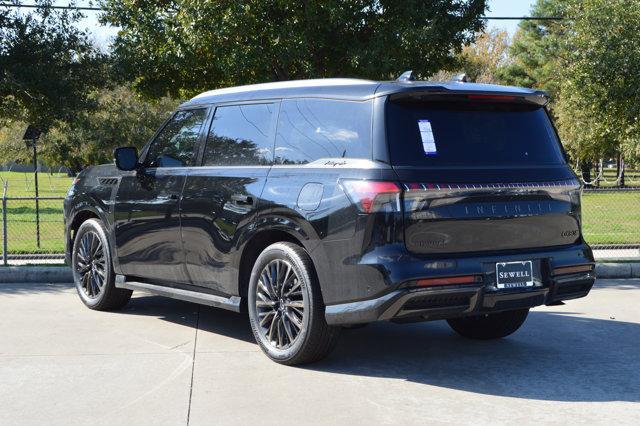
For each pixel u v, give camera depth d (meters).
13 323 7.48
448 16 16.33
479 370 5.86
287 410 4.84
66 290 9.66
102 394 5.16
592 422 4.65
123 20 16.42
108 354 6.25
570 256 5.95
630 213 20.88
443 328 7.49
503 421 4.66
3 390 5.25
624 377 5.68
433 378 5.62
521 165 5.80
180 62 15.70
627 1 21.59
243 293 6.38
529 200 5.76
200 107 7.06
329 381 5.52
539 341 6.91
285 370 5.80
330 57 16.55
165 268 7.14
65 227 8.69
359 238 5.32
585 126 25.97
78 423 4.57
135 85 17.61
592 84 22.41
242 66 14.97
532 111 6.07
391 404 4.98
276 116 6.24
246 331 7.18
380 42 15.14
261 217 6.02
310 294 5.67
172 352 6.34
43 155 47.47
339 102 5.76
